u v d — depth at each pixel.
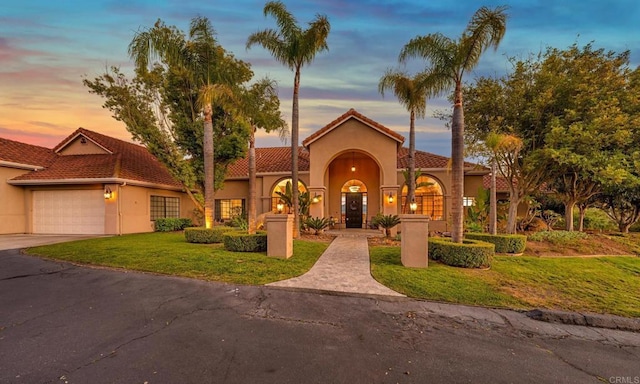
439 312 4.95
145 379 2.82
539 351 3.71
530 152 11.12
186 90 13.77
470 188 16.92
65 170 14.98
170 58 10.21
